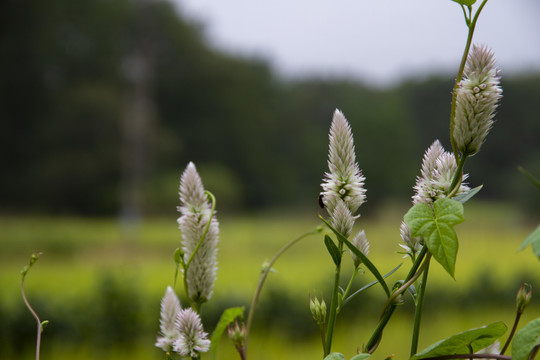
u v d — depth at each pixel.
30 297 8.43
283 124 64.25
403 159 57.28
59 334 8.23
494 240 32.84
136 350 8.43
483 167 63.16
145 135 47.81
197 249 1.30
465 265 19.38
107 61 51.53
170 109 56.91
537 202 48.66
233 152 58.47
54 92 48.88
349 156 1.18
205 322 8.59
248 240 33.38
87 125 47.53
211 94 57.06
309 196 61.94
